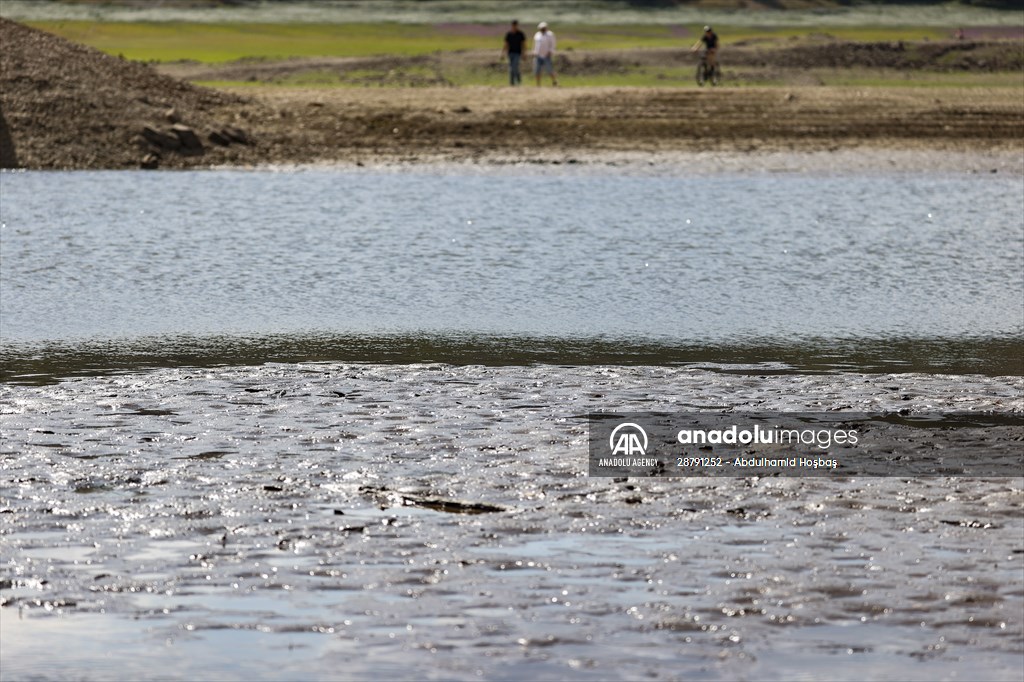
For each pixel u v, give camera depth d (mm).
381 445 27484
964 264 52219
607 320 41656
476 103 109500
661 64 159500
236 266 50844
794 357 36719
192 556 21406
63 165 85875
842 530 22531
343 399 31500
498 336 39281
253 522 22922
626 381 33562
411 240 56594
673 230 59781
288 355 36719
